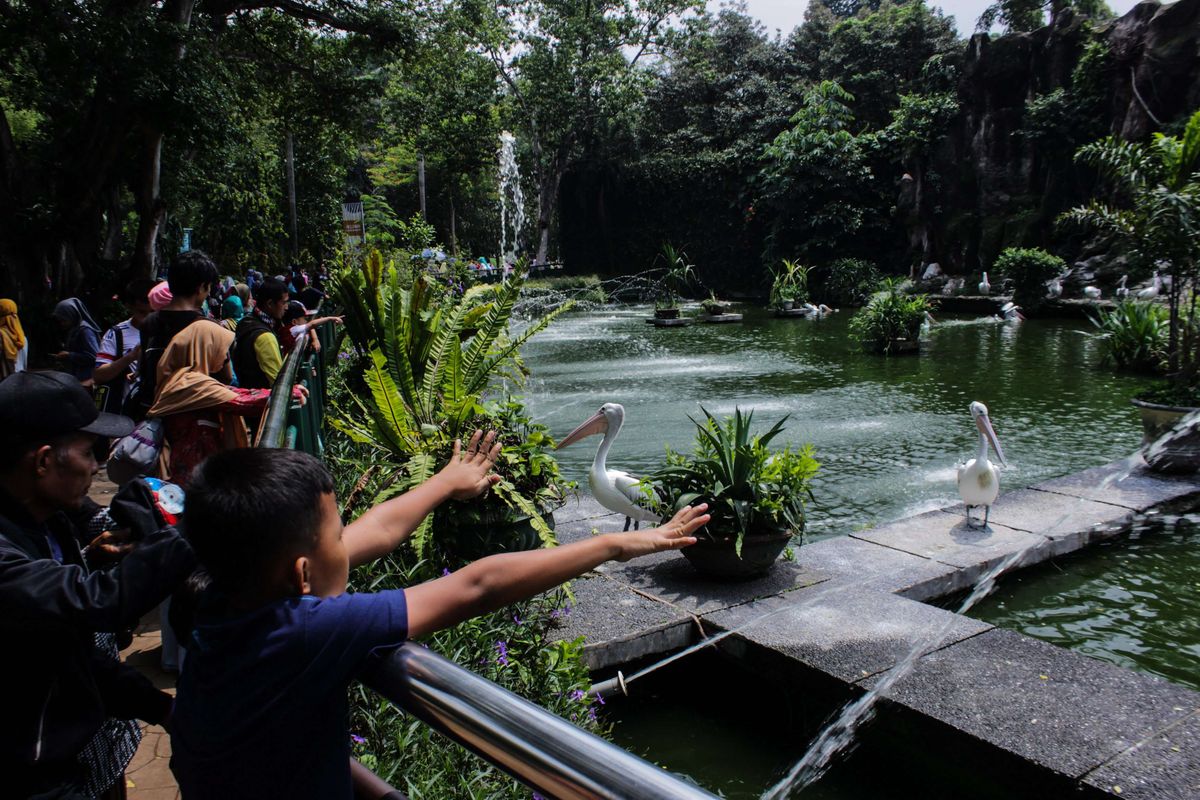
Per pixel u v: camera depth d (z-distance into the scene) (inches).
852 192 1273.4
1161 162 372.2
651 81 1510.8
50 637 57.2
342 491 189.5
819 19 1600.6
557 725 36.3
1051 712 135.9
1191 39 911.7
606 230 1585.9
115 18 448.8
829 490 301.0
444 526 155.3
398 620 43.3
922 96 1253.7
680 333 863.7
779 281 1073.5
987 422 231.6
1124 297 830.5
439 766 106.3
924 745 138.0
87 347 254.5
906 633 165.5
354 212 660.1
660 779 32.8
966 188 1146.0
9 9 450.6
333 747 43.5
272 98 775.1
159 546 59.6
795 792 145.2
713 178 1489.9
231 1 633.6
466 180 1595.7
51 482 63.1
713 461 192.7
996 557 210.8
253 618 43.4
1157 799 113.8
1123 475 282.7
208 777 43.0
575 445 377.1
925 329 743.1
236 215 1053.8
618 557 49.4
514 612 146.2
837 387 514.9
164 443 144.7
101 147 527.8
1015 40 1093.1
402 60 732.7
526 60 1449.3
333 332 349.1
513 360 235.3
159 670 136.3
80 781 63.8
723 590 187.9
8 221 517.7
